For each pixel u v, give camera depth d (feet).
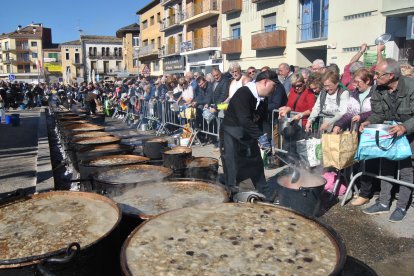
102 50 229.25
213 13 90.02
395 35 45.37
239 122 13.41
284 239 6.15
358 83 15.08
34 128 45.42
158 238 6.23
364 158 13.29
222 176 16.28
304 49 64.69
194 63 103.40
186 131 28.68
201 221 6.89
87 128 23.09
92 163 13.28
